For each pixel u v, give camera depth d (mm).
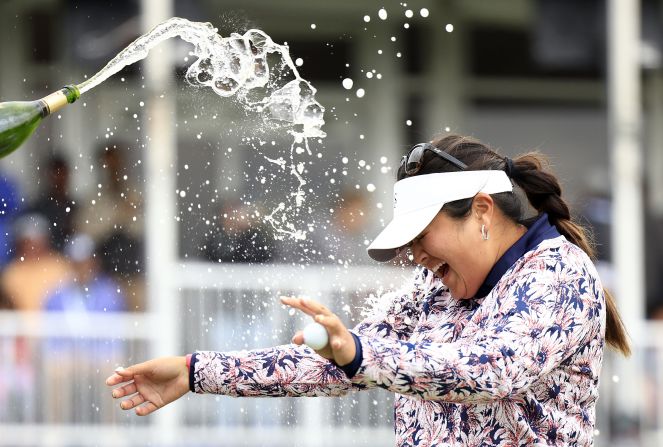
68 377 19109
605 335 7348
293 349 7410
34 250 20500
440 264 6945
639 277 23969
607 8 25203
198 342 18812
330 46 28125
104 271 20391
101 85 21719
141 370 7285
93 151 21453
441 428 6953
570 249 6758
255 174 9977
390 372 6051
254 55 8992
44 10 26078
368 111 28500
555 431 6711
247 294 17953
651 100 29781
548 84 29719
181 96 20656
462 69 29344
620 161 24391
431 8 29016
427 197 6734
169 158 20562
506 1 29328
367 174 26609
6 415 18859
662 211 28609
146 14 22375
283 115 9469
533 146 29812
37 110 6320
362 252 19875
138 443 18922
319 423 18719
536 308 6457
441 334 7137
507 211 6875
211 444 18812
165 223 20375
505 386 6199
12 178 21391
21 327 19078
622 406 20453
